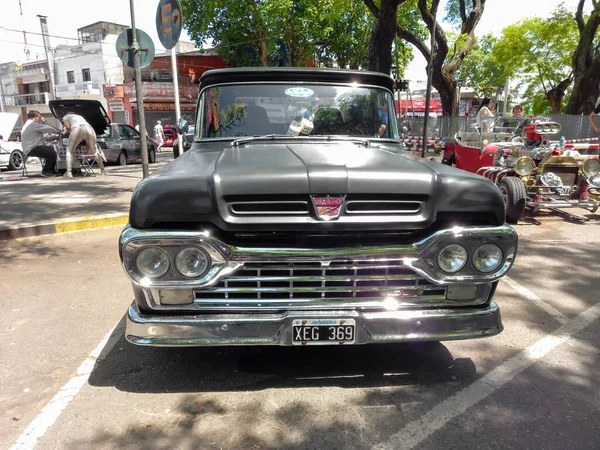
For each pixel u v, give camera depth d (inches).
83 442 93.8
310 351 131.6
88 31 1675.7
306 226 95.3
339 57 1133.7
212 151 134.2
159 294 97.7
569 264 211.3
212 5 933.2
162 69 1378.0
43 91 1863.9
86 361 125.8
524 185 291.7
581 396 109.7
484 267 101.7
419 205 99.2
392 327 100.7
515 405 106.2
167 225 97.1
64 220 269.7
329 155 116.6
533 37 1011.3
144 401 107.8
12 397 109.4
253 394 110.7
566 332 144.2
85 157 491.2
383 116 159.3
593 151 346.6
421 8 617.0
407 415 102.7
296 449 92.0
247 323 97.6
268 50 992.2
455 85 691.4
